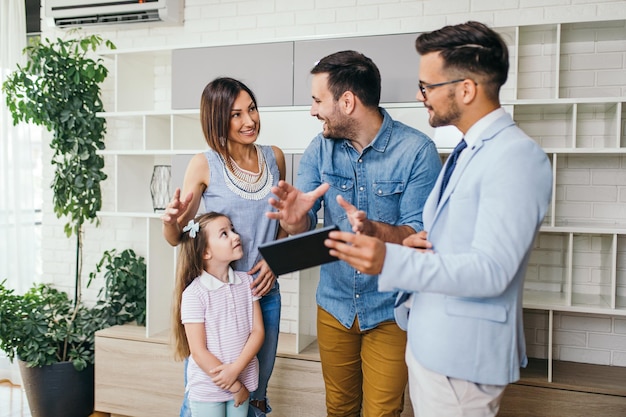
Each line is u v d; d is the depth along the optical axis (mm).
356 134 1904
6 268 3674
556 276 2887
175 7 3332
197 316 2025
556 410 2504
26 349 3061
